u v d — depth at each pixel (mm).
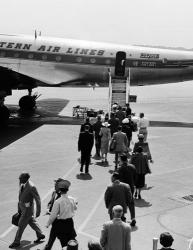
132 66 26688
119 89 26828
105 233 7391
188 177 15195
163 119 29250
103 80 27141
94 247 5844
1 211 11188
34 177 14375
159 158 17953
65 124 25250
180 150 19578
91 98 43844
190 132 24250
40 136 21375
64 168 15695
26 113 29250
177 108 35750
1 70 23422
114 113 19547
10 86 24484
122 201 9555
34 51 26031
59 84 26281
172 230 10359
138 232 10156
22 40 26203
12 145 19203
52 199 9305
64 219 8430
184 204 12289
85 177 14609
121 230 7340
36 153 17891
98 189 13336
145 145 13695
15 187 13219
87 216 11062
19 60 26219
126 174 10656
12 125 24281
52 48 26078
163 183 14352
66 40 26500
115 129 17953
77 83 27797
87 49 26234
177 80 28141
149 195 13000
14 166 15758
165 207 11977
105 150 16438
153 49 26953
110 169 15766
